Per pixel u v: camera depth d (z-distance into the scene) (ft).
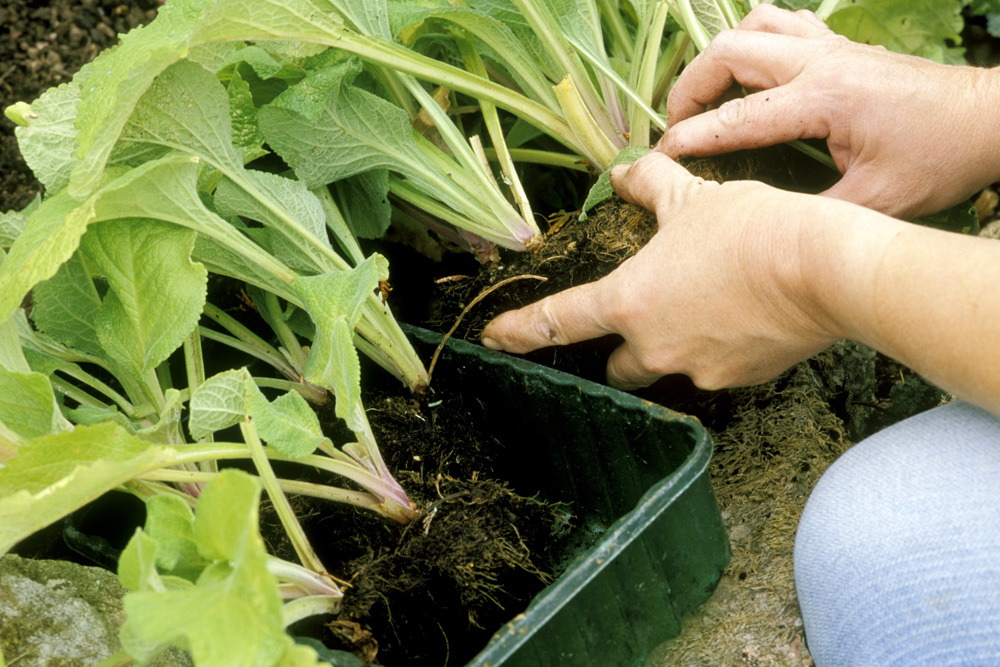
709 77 3.51
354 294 2.74
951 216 3.83
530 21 3.63
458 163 4.03
